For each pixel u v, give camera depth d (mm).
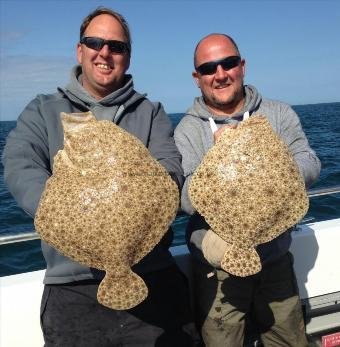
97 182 1838
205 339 2949
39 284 2803
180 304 2668
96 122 1993
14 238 2844
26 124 2496
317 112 86312
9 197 10633
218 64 2836
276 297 2930
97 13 2559
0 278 2854
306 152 2814
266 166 2094
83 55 2576
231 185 2082
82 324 2508
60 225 1801
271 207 2064
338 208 8211
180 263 3127
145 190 1879
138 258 1916
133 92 2703
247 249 2098
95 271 2473
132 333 2559
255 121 2195
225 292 2861
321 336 3352
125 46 2562
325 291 3408
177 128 3016
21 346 2785
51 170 2494
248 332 3189
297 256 3340
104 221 1795
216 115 2975
